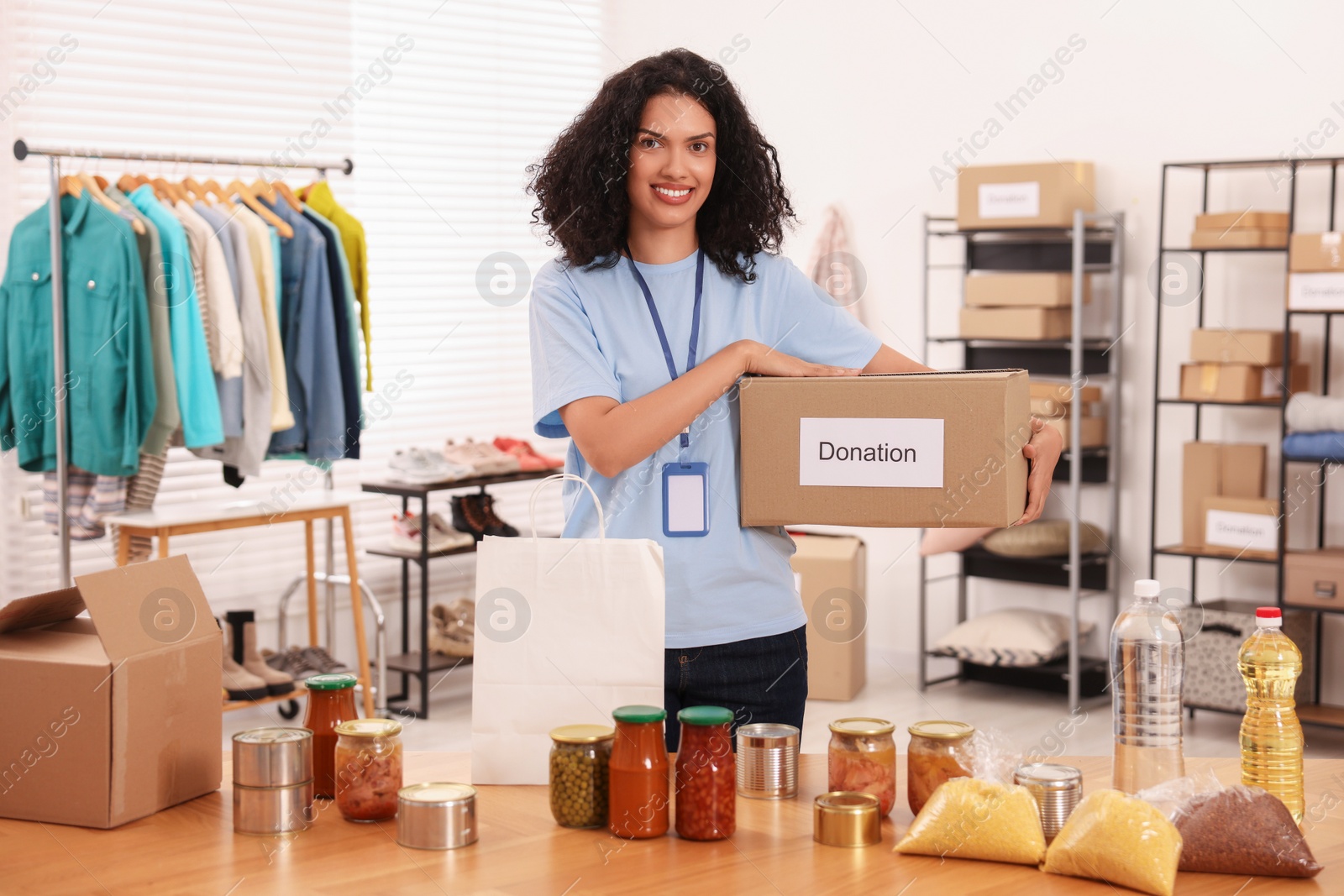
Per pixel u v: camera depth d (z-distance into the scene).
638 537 1.79
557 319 1.80
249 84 4.90
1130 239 4.79
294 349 4.23
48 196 4.36
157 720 1.52
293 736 1.47
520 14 5.72
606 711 1.58
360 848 1.39
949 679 5.08
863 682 5.04
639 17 5.99
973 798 1.35
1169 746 1.48
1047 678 4.87
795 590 1.87
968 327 4.89
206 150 4.80
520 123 5.74
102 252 3.70
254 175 4.96
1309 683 4.38
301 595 5.06
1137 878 1.25
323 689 1.57
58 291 3.69
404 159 5.39
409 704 4.72
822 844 1.39
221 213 4.08
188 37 4.71
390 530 5.34
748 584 1.79
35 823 1.48
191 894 1.26
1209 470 4.43
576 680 1.59
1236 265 4.58
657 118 1.72
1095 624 4.97
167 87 4.69
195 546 4.77
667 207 1.75
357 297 4.45
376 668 5.01
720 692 1.79
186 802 1.57
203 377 3.91
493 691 1.60
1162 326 4.74
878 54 5.36
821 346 1.93
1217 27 4.54
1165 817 1.29
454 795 1.40
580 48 5.95
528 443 5.05
